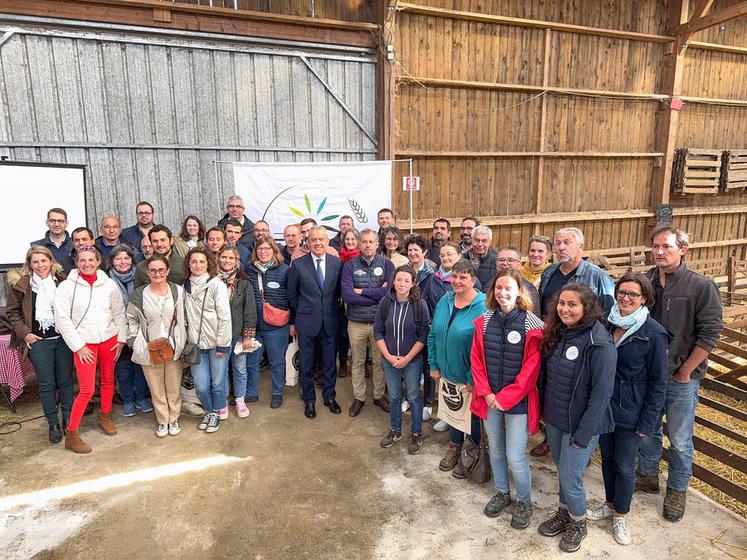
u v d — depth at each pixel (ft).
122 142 17.30
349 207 18.38
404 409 13.42
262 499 9.61
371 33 19.75
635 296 7.89
